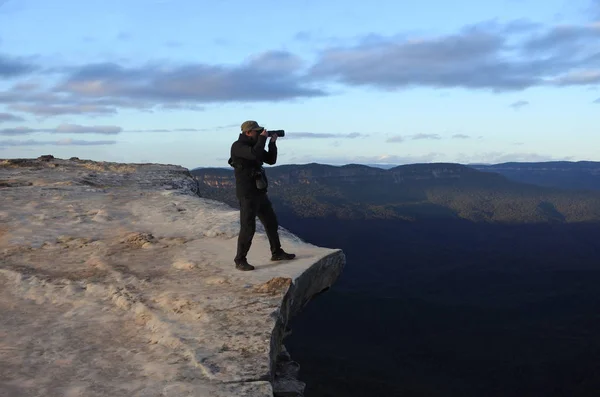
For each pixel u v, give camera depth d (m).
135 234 9.04
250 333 4.80
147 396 3.69
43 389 3.81
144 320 5.30
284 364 6.06
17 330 5.06
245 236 6.73
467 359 176.50
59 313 5.58
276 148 6.70
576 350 184.50
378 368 157.25
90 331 5.04
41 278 6.74
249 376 3.99
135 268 7.21
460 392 146.62
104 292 6.19
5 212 10.85
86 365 4.25
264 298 5.70
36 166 20.11
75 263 7.58
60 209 11.37
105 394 3.72
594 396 144.50
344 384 137.00
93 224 10.12
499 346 191.25
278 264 7.04
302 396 5.55
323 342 182.75
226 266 7.09
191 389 3.77
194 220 10.42
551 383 156.38
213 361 4.23
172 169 21.02
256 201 6.71
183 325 5.01
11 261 7.64
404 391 135.75
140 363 4.29
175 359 4.32
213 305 5.50
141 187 15.46
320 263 7.21
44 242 8.71
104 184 15.67
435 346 188.25
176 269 7.09
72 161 22.94
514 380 157.62
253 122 6.55
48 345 4.69
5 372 4.10
